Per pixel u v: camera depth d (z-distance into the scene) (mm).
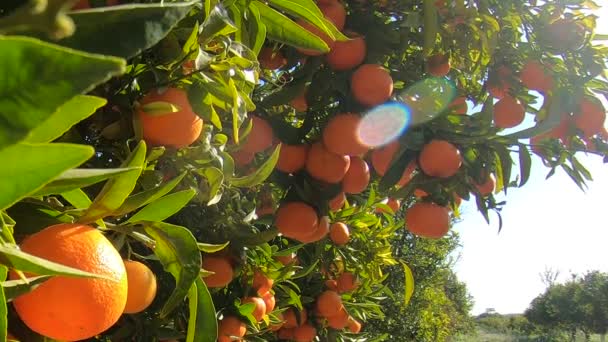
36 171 208
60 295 291
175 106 464
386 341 2887
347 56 797
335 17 786
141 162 345
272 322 1059
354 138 790
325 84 817
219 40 491
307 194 829
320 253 1108
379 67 806
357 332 1479
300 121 1004
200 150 521
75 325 295
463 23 849
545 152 943
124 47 284
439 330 3445
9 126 176
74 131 452
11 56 173
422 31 875
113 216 394
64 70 175
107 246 315
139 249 654
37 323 300
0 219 285
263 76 800
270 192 885
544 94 908
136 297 393
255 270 987
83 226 318
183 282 398
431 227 872
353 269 1320
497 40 873
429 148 825
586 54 894
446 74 926
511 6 900
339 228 1136
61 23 181
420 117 829
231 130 674
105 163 517
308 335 1246
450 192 883
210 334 424
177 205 394
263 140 787
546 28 895
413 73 875
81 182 291
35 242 302
